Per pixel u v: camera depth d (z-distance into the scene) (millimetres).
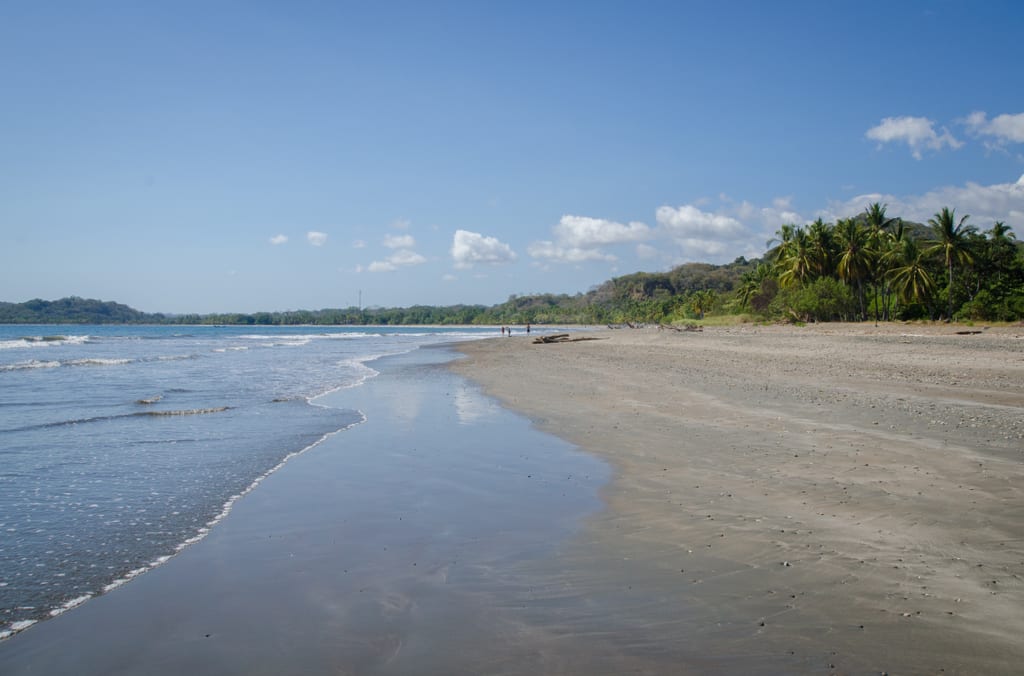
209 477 9016
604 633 4359
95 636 4473
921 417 12125
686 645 4160
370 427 13141
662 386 18656
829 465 8758
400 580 5371
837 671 3779
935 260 63719
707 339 50062
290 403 17016
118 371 28547
